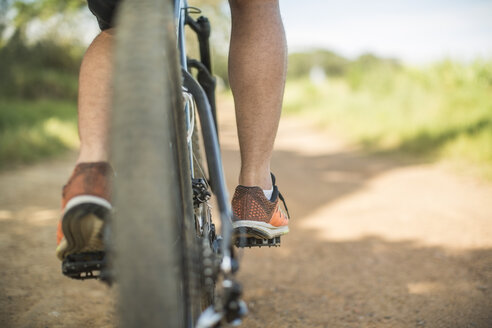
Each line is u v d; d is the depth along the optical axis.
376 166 6.00
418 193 4.29
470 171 5.02
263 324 1.83
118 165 0.63
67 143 7.95
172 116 0.84
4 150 6.23
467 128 6.71
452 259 2.54
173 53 0.83
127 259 0.61
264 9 1.24
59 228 0.92
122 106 0.65
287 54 1.29
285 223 1.36
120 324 0.62
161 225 0.62
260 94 1.25
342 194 4.46
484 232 3.01
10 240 2.81
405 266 2.47
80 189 0.86
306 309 1.97
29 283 2.13
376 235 3.09
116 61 0.68
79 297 2.00
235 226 1.22
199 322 0.74
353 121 10.70
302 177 5.47
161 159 0.64
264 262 2.64
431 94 10.15
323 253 2.78
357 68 16.97
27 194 4.23
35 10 14.43
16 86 13.75
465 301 1.98
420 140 7.04
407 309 1.93
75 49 16.58
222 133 12.24
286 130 12.06
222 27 12.95
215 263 0.82
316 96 18.38
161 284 0.61
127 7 0.74
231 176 5.53
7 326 1.70
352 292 2.15
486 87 9.60
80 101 0.99
